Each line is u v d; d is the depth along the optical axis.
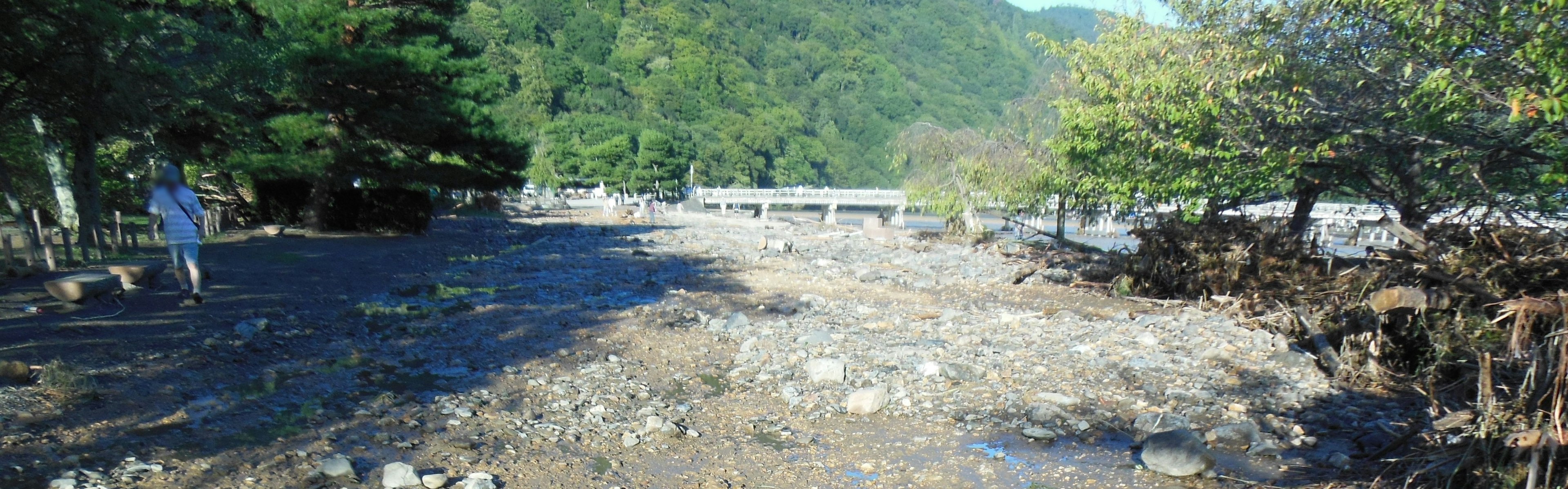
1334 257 13.38
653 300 13.73
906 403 7.78
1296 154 11.45
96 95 12.82
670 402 7.67
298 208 24.69
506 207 54.44
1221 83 11.77
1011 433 7.03
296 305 11.43
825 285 16.30
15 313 9.18
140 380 7.11
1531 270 7.88
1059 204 24.20
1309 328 9.80
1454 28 9.24
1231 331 10.78
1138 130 13.02
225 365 7.95
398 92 21.83
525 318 11.48
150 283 11.48
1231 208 15.99
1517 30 8.66
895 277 17.56
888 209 68.12
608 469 5.97
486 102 26.67
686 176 103.62
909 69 172.62
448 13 24.12
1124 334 10.88
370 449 6.00
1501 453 5.04
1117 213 19.19
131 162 20.19
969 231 28.86
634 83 133.75
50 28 12.06
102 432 5.88
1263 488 5.73
